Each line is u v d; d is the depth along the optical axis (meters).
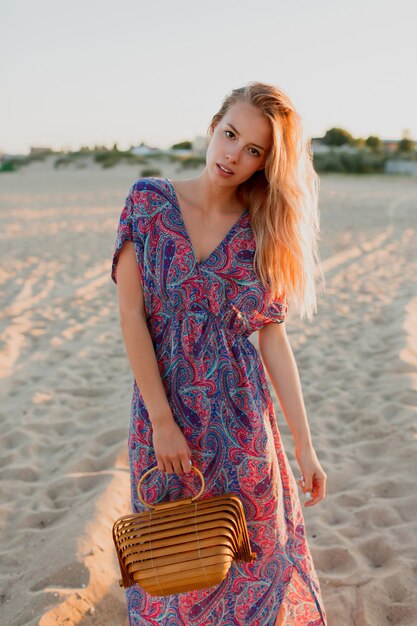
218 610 1.90
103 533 3.04
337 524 3.20
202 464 1.87
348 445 4.06
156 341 1.88
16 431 4.35
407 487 3.44
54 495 3.57
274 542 1.94
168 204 1.85
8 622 2.51
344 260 10.93
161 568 1.69
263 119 1.81
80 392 5.07
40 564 2.84
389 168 53.16
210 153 1.87
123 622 2.55
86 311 7.54
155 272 1.84
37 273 9.90
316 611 2.04
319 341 6.20
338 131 74.12
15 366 5.62
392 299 7.84
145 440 1.91
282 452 2.04
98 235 14.45
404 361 5.29
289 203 1.88
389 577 2.72
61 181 45.00
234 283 1.89
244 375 1.88
